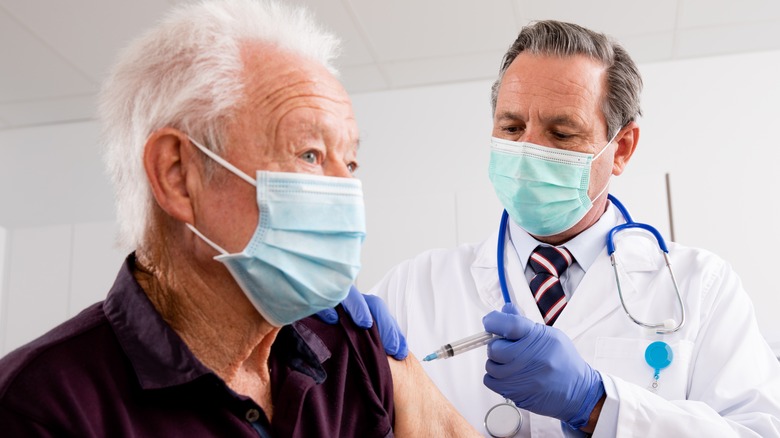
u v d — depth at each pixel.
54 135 4.53
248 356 1.10
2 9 3.33
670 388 1.71
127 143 1.08
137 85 1.06
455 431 1.32
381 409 1.19
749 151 3.78
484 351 1.83
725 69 3.91
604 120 1.82
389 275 2.11
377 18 3.49
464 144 4.09
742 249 3.10
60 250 3.69
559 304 1.85
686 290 1.84
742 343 1.75
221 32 1.04
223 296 1.06
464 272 2.00
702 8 3.48
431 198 3.38
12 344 3.62
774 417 1.58
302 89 1.04
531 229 1.86
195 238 1.04
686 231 3.14
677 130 3.87
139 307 1.00
